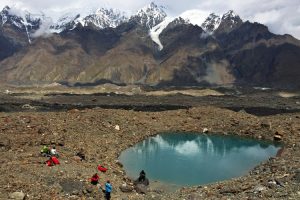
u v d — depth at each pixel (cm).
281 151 7769
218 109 10856
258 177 5462
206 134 9538
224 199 4303
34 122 8306
